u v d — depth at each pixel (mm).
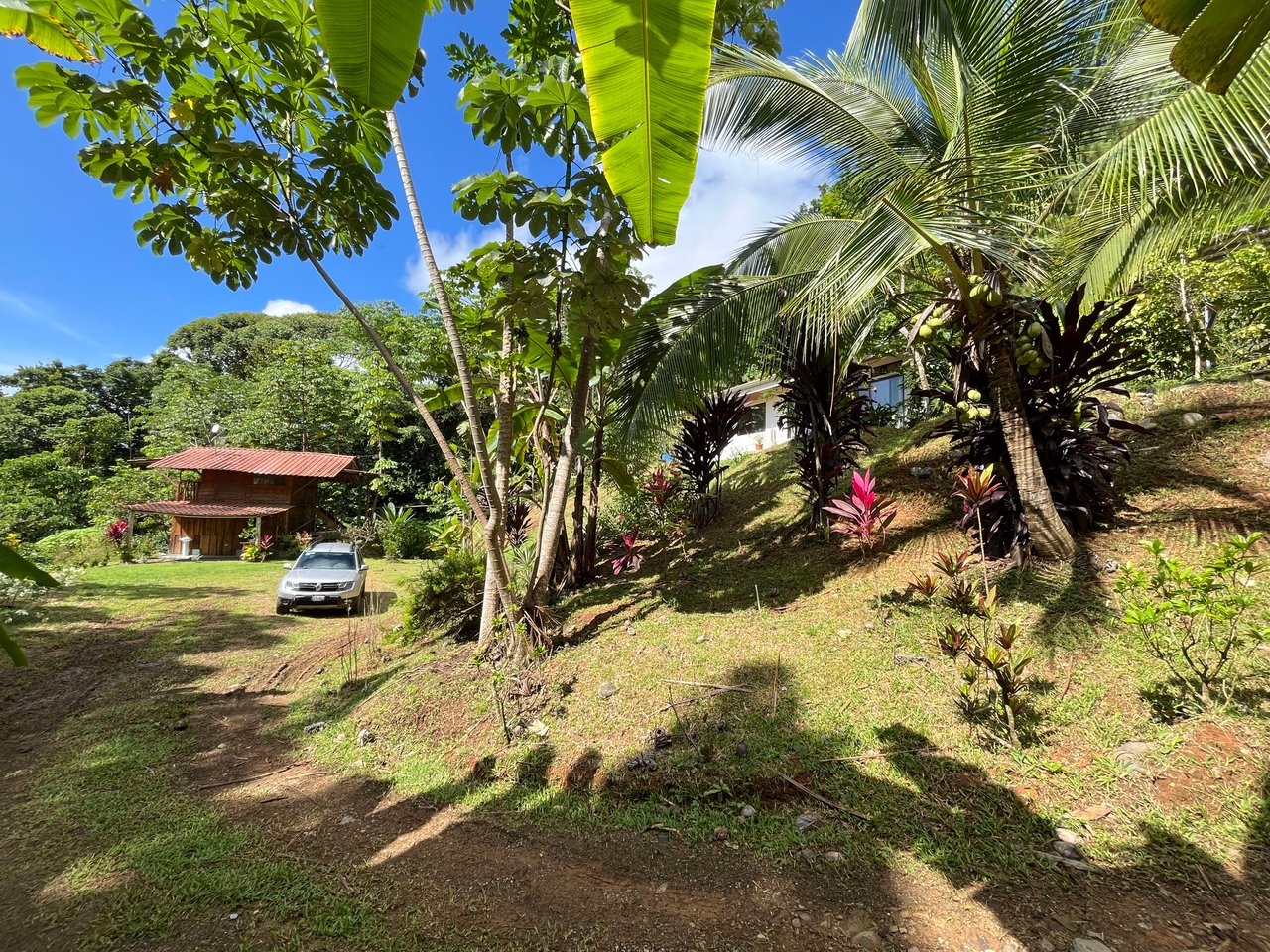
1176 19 1319
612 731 3770
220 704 5672
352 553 11336
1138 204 4660
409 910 2490
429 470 26500
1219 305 8633
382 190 4566
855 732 3322
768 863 2633
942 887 2355
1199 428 5914
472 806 3410
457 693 4727
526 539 8742
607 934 2297
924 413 10516
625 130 1544
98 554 16391
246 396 25016
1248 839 2322
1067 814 2600
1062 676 3406
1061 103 4227
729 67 4238
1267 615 3365
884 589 4898
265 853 2992
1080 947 1988
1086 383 4848
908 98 4758
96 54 3777
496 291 6336
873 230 3605
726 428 8453
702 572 6605
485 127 4375
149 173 3941
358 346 24016
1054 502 4695
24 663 1398
